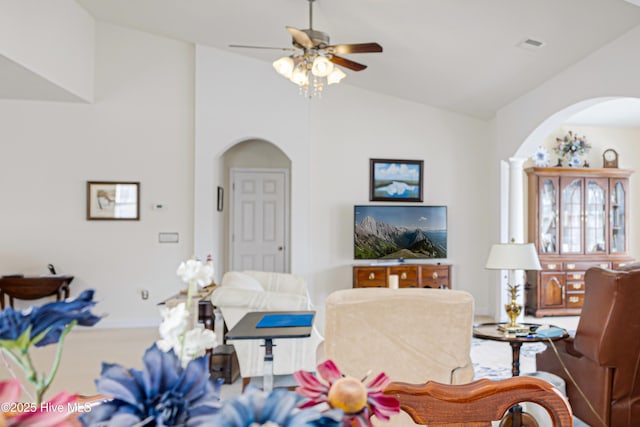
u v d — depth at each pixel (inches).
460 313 75.6
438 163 230.1
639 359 87.4
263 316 111.1
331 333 77.8
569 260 222.5
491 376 134.6
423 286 213.6
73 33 191.6
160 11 186.4
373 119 226.8
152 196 214.2
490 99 198.8
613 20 123.2
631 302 85.0
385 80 208.7
